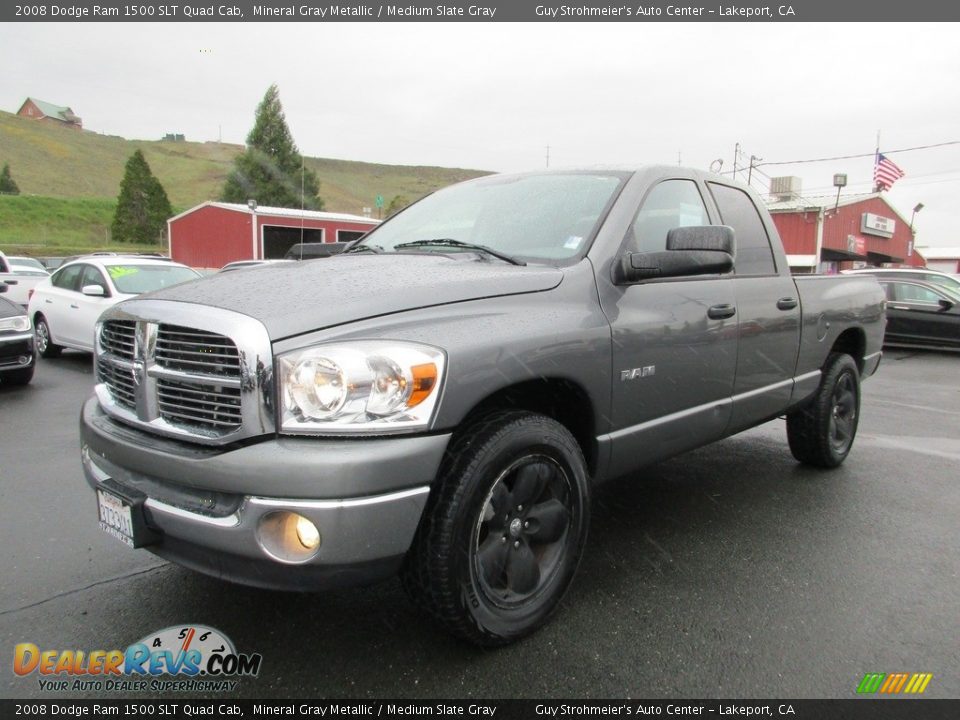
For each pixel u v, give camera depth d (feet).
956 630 9.18
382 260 10.13
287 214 100.99
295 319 7.38
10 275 52.44
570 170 12.07
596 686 7.89
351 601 9.72
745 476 15.79
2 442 18.60
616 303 9.82
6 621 9.22
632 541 11.96
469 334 7.87
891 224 128.36
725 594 10.07
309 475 6.82
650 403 10.32
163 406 8.05
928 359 40.96
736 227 13.24
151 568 10.79
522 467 8.43
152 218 193.98
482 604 8.09
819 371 15.21
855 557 11.39
